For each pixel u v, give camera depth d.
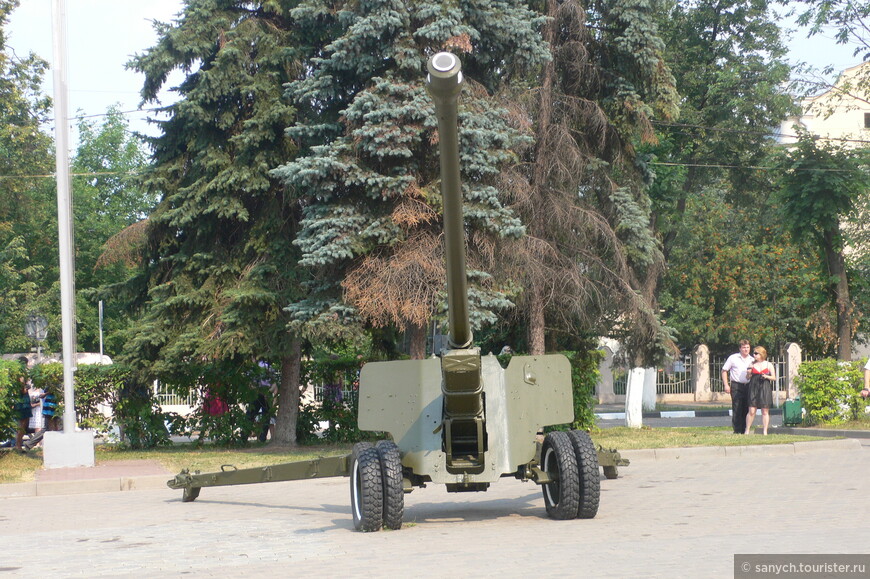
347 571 7.32
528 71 19.19
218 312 18.86
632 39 20.56
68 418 16.53
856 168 27.22
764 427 20.45
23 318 38.75
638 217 20.91
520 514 10.62
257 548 8.69
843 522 9.20
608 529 9.12
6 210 38.50
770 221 43.22
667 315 46.41
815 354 45.22
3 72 36.38
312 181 17.31
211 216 19.31
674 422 29.72
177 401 20.33
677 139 36.94
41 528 10.70
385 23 17.06
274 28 19.33
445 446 9.62
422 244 17.42
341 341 18.94
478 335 22.02
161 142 19.81
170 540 9.34
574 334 21.20
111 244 19.67
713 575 6.66
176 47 19.00
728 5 37.28
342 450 19.16
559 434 9.98
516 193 19.33
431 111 16.94
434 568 7.31
